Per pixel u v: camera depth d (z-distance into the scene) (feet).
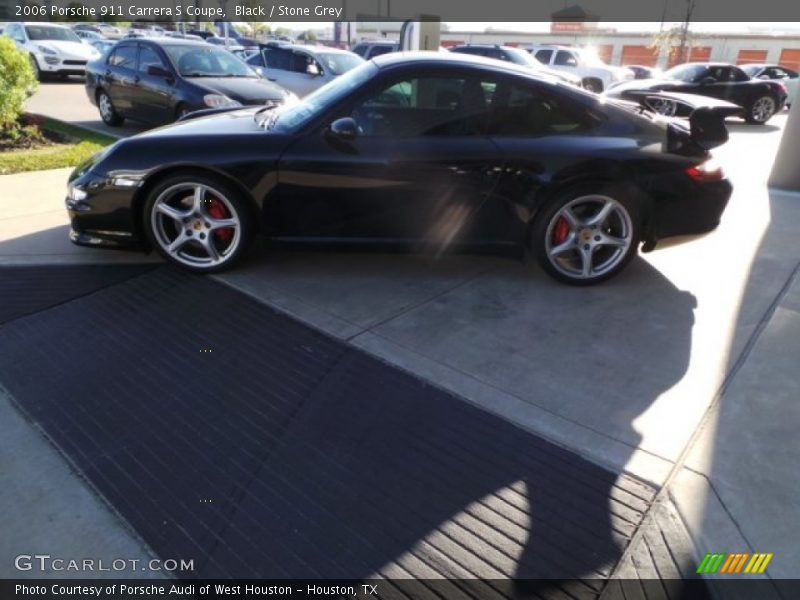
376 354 9.40
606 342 9.91
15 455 7.06
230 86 24.72
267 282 11.82
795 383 8.78
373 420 7.86
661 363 9.30
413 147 11.07
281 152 11.06
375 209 11.38
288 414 7.94
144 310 10.54
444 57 11.59
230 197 11.34
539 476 6.98
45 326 9.91
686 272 12.75
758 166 24.66
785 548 6.06
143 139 11.49
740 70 42.55
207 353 9.30
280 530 6.17
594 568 5.83
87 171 11.60
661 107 21.18
